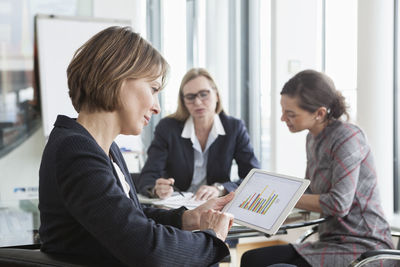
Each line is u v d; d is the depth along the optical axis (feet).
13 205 7.37
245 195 4.99
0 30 11.93
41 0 12.24
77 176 3.06
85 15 12.70
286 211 4.48
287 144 12.36
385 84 9.87
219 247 3.46
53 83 12.09
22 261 3.21
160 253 3.08
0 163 12.12
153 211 4.79
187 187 8.50
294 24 12.18
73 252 3.29
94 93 3.43
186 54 14.64
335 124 6.32
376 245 5.77
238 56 14.48
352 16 11.67
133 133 3.65
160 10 14.20
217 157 8.44
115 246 3.02
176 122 8.62
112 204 3.04
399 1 10.27
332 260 5.66
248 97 14.35
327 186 6.25
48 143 3.39
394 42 10.39
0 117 12.07
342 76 12.03
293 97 6.36
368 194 6.09
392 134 10.16
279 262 6.03
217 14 14.55
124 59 3.44
